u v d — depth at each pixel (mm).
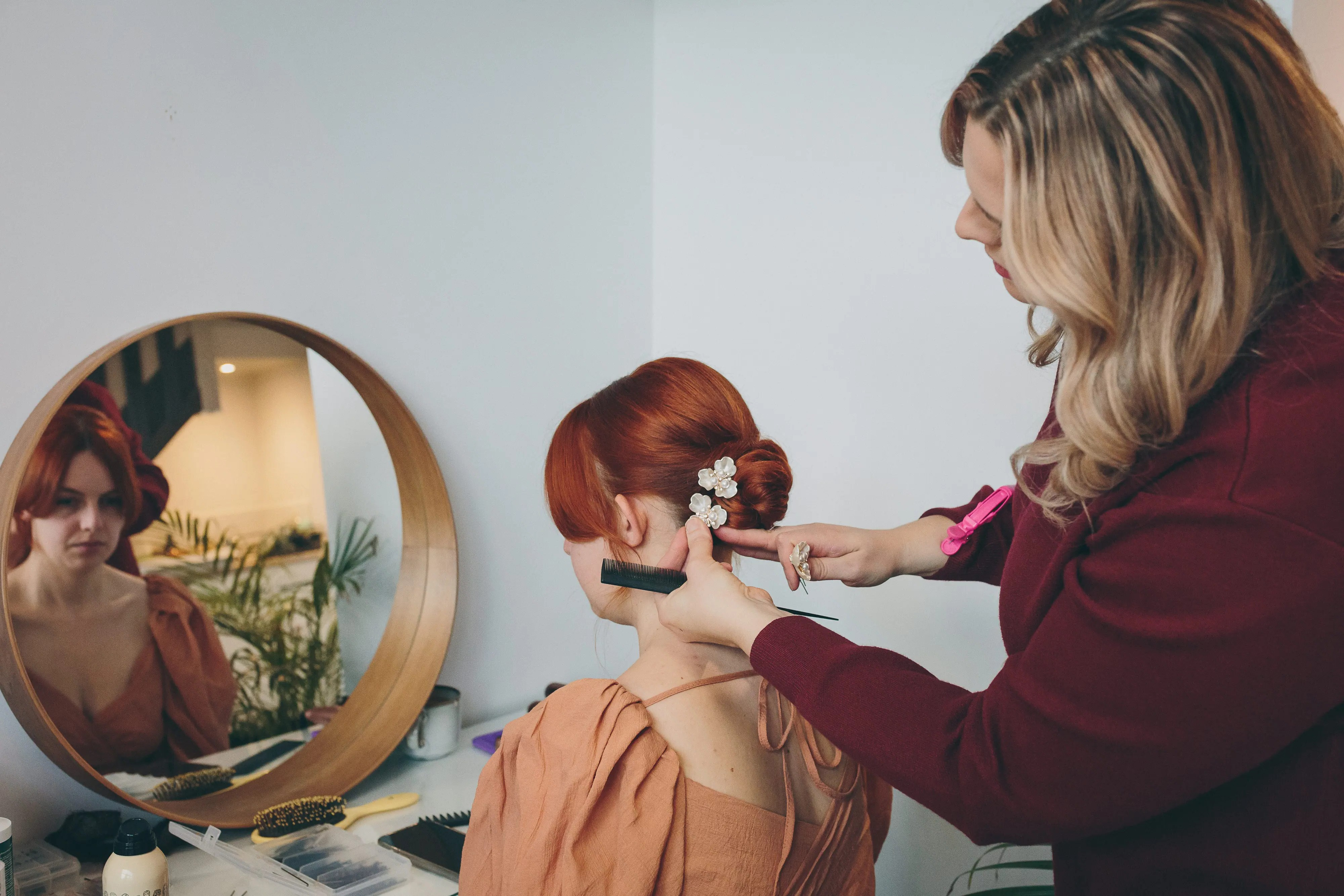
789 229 1802
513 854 798
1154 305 561
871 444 1720
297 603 1406
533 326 1762
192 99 1261
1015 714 611
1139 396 574
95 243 1182
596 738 775
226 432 1312
